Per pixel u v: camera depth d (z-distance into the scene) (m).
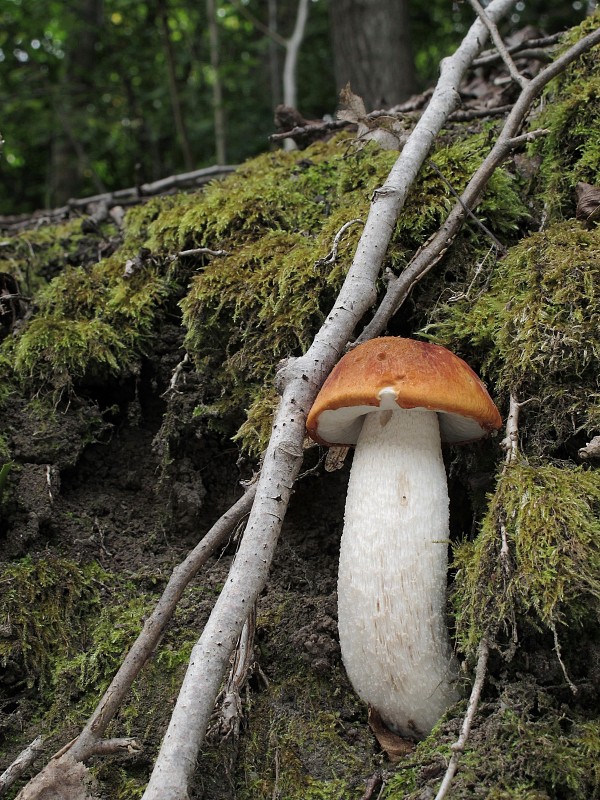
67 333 0.42
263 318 0.40
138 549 0.39
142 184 0.65
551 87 0.46
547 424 0.33
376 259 0.35
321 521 0.39
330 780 0.29
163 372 0.43
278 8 1.66
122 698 0.28
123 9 1.53
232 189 0.48
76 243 0.56
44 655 0.34
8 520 0.37
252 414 0.38
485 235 0.40
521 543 0.27
